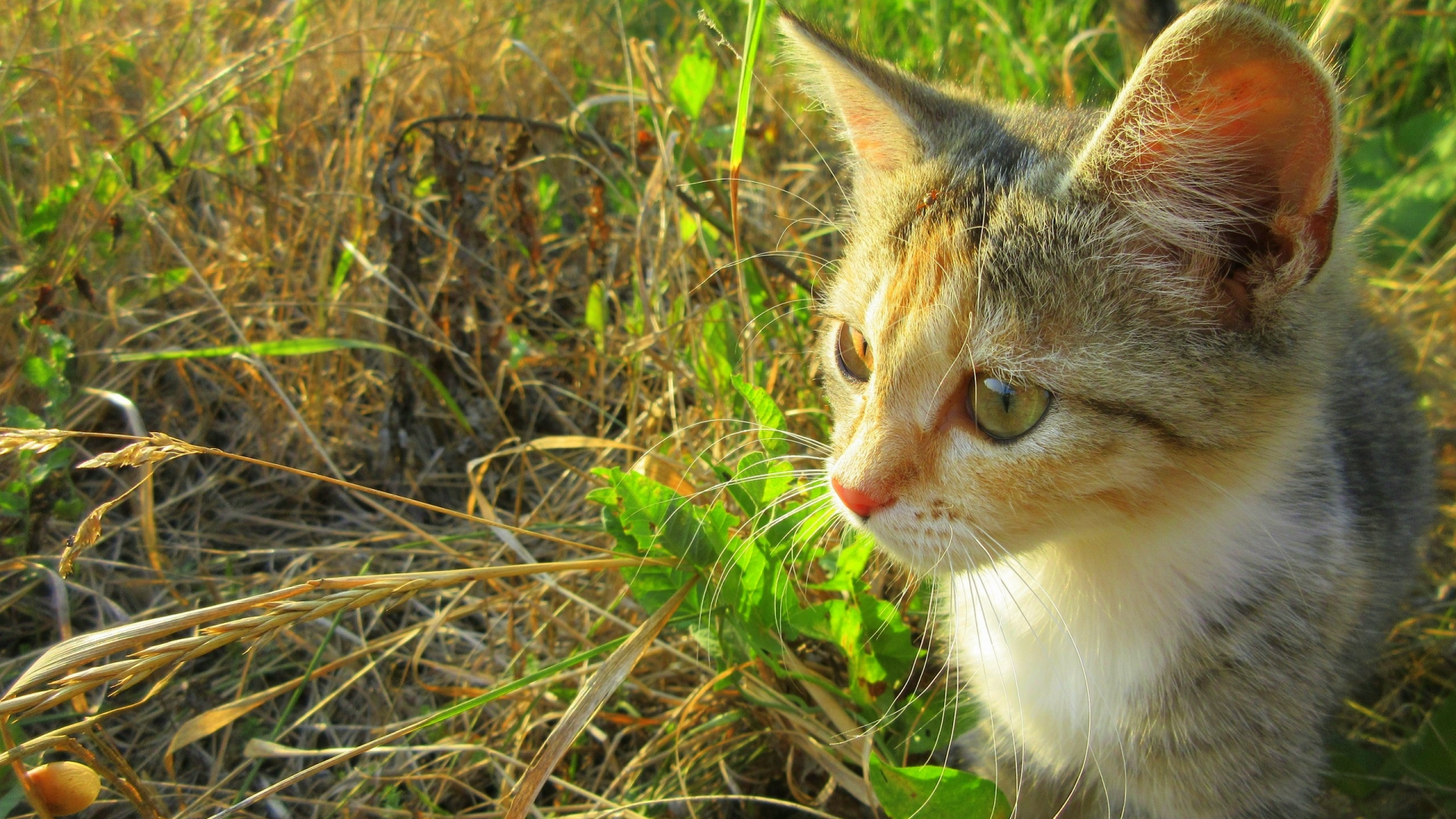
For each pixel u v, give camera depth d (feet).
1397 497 1.10
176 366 1.45
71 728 0.89
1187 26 0.79
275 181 1.56
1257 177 0.83
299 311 1.53
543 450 1.35
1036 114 1.06
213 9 1.76
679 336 1.44
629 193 1.61
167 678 0.94
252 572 1.35
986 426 0.89
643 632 1.04
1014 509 0.89
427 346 1.44
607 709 1.19
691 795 1.10
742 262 1.28
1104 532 0.91
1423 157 1.66
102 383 1.40
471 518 1.09
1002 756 1.10
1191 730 0.96
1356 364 1.12
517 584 1.29
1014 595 1.00
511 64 1.83
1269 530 0.94
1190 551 0.93
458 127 1.48
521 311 1.57
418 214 1.47
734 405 1.33
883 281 0.95
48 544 1.25
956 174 0.95
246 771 1.15
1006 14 1.97
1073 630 0.98
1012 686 1.03
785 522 1.13
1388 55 1.76
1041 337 0.86
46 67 1.50
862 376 1.00
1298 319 0.87
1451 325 1.47
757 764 1.16
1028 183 0.91
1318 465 0.96
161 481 1.40
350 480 1.44
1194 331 0.86
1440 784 1.06
